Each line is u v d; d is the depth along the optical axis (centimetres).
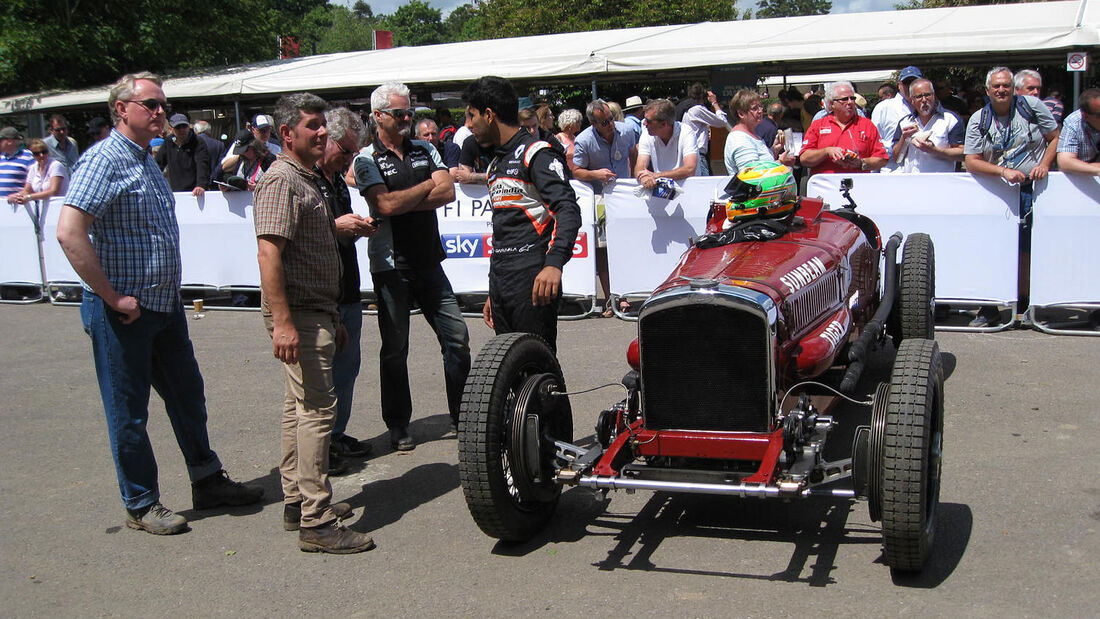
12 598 397
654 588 376
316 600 384
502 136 475
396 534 448
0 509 496
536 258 471
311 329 425
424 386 702
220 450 579
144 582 408
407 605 375
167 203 455
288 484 455
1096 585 357
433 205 534
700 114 866
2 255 1120
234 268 1006
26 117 2059
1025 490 449
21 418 661
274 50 2730
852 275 523
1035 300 754
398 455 561
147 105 434
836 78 2053
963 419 554
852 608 350
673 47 1223
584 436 559
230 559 429
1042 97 1455
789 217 521
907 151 882
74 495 514
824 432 407
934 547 396
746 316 388
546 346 448
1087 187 719
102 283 419
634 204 853
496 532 413
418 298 557
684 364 401
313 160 435
